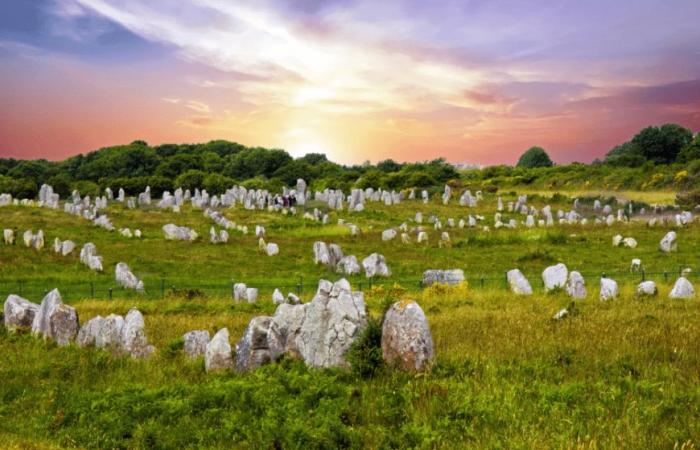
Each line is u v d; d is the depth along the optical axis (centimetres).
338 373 1535
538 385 1362
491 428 1155
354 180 13662
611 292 2812
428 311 2627
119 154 15625
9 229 5384
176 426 1283
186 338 1962
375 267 4184
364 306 1697
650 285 2841
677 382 1341
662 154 12950
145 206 8981
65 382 1655
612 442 1035
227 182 12425
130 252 4941
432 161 15738
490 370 1480
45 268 4181
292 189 11450
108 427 1299
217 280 3997
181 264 4522
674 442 1030
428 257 4953
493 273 4166
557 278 3225
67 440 1254
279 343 1727
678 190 9438
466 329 2061
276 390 1417
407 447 1109
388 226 7038
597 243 5462
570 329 1966
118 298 3347
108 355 1894
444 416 1222
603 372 1453
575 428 1113
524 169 14362
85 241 5434
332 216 7888
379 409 1276
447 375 1491
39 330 2295
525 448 1041
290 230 6531
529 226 6712
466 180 13525
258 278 4081
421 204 9525
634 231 6181
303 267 4538
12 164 17112
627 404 1215
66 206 7438
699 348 1636
